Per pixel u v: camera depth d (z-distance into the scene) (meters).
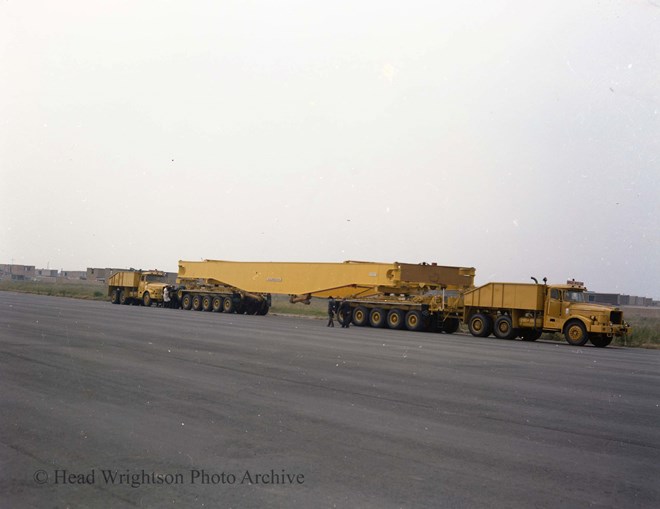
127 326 25.92
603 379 15.98
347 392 12.11
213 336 22.98
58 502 5.98
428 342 26.16
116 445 7.88
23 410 9.59
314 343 22.14
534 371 16.98
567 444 8.70
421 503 6.11
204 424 9.08
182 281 52.78
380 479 6.80
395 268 38.09
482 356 20.70
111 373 13.28
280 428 8.99
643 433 9.61
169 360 15.69
